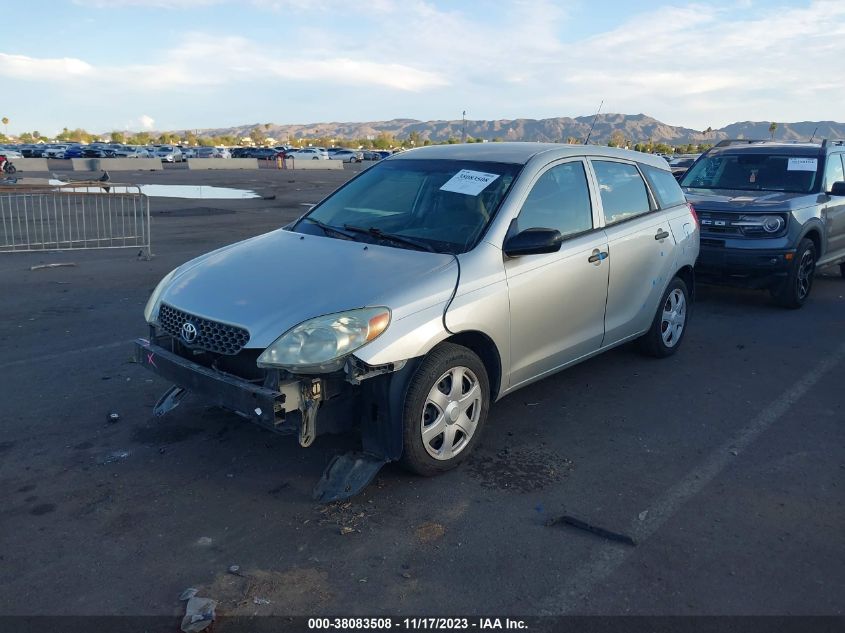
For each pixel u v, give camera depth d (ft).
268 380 11.59
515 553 11.05
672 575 10.55
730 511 12.37
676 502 12.65
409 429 12.50
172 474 13.39
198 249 39.58
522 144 17.54
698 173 31.83
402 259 13.51
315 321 11.69
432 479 13.34
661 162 20.67
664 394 17.92
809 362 20.67
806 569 10.74
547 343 15.46
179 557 10.85
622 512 12.28
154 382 18.11
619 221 17.75
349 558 10.87
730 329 24.27
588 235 16.48
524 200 14.97
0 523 11.66
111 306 25.98
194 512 12.11
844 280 33.78
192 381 12.63
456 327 12.86
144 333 22.52
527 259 14.61
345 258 13.75
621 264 17.33
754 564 10.84
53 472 13.39
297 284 12.82
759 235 25.93
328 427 12.25
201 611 9.52
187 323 12.85
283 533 11.52
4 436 14.87
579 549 11.18
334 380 12.01
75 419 15.78
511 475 13.55
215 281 13.55
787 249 25.70
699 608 9.83
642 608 9.82
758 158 30.81
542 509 12.35
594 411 16.76
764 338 23.20
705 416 16.57
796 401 17.56
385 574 10.49
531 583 10.33
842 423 16.26
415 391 12.46
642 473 13.74
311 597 9.96
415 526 11.75
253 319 12.05
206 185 98.12
